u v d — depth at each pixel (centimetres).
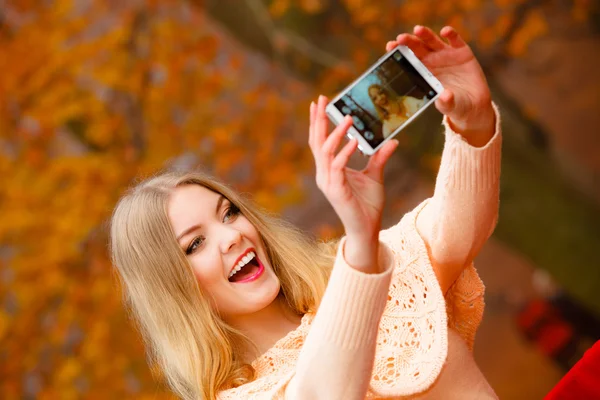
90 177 549
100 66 559
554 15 577
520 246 573
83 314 543
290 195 563
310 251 234
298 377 170
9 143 554
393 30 571
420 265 200
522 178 569
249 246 217
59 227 546
